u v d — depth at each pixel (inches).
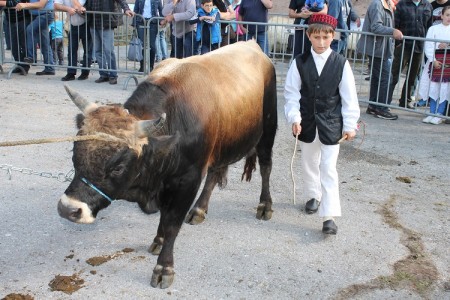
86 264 153.7
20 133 268.1
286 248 167.6
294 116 171.3
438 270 158.1
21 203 190.9
